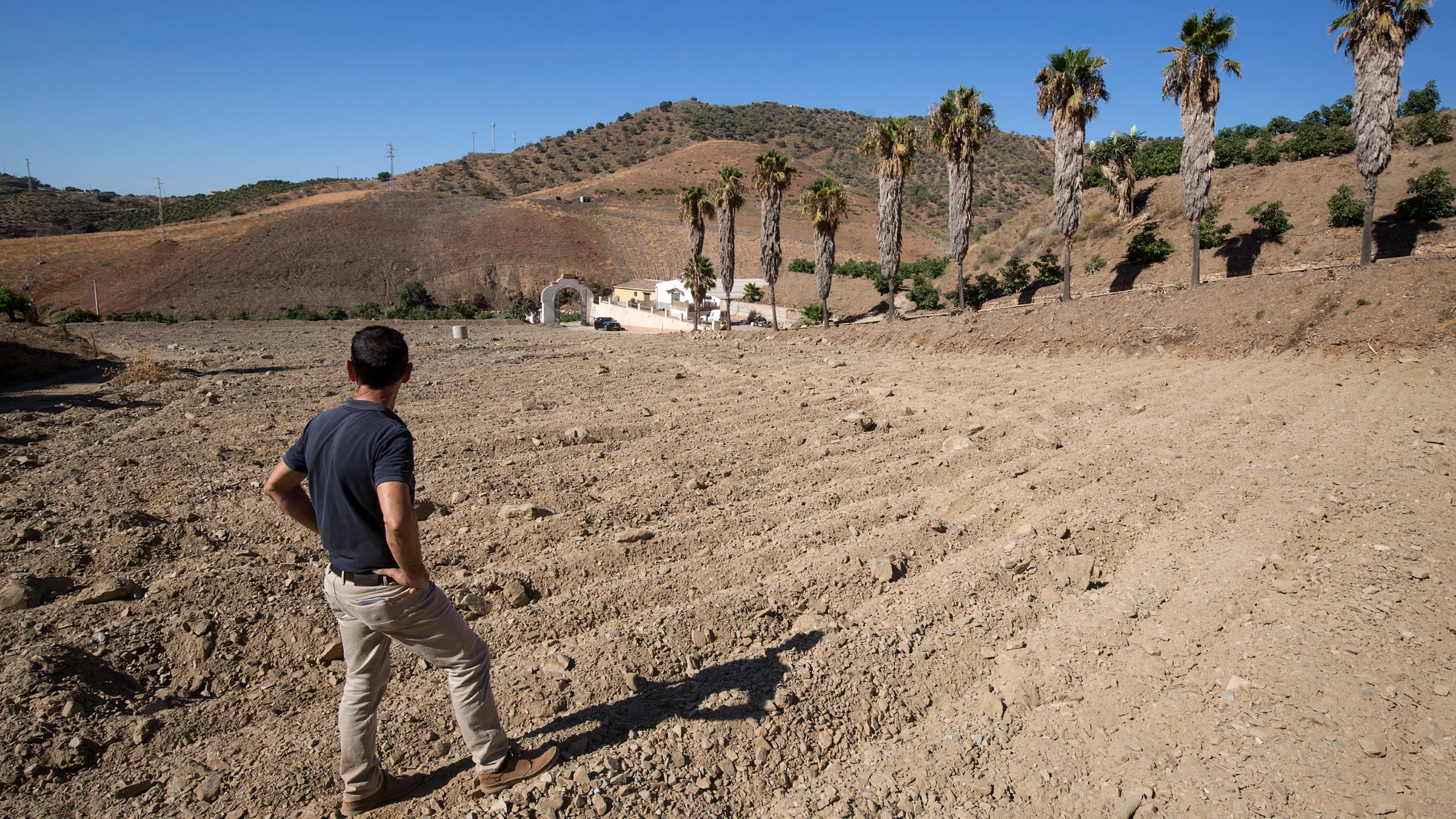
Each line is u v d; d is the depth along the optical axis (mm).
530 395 14773
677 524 6820
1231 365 16125
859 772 3486
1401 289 15750
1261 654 4156
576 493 7762
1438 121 33094
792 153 166375
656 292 65688
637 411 12586
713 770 3402
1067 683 4117
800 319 46781
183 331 37562
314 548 6188
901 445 9859
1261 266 29984
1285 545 5734
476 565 5973
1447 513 5938
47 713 3604
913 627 4766
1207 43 21875
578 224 103062
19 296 40250
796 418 11945
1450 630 4164
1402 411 10180
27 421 11688
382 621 2748
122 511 6602
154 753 3523
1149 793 3244
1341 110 39219
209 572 5352
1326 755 3326
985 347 22609
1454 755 3246
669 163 149875
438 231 94625
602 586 5402
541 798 3115
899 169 31438
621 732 3609
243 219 97125
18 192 170000
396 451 2662
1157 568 5633
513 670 4164
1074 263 37844
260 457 9320
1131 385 14391
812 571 5609
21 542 5918
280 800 3141
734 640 4656
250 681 4238
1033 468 8445
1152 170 41781
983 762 3551
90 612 4762
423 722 3656
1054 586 5465
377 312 63656
